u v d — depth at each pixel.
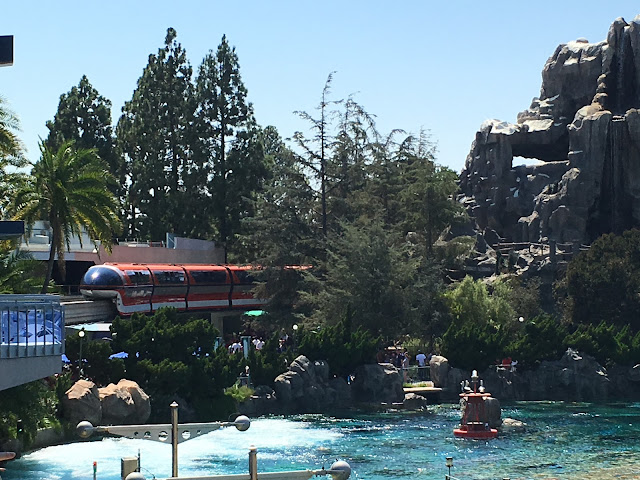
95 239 73.62
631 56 128.38
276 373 73.19
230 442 58.84
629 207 121.69
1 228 38.09
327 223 106.94
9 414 49.59
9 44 35.81
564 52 135.88
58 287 75.12
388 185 116.44
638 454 55.75
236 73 119.75
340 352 76.88
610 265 96.75
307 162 107.25
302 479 17.94
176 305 90.31
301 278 100.69
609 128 122.00
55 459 50.66
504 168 132.00
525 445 58.75
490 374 82.06
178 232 117.12
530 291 106.12
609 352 84.44
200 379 66.62
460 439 60.75
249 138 119.38
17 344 39.19
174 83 120.44
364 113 117.31
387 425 66.31
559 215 121.69
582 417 71.19
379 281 89.00
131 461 20.23
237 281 100.00
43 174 65.38
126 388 61.00
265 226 103.12
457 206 115.50
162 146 118.81
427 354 94.06
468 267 116.00
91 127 118.31
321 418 69.56
